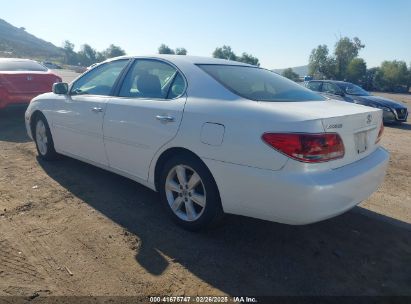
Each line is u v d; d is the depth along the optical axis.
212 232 3.46
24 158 5.59
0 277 2.71
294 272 2.92
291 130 2.72
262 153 2.80
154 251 3.12
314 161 2.72
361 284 2.83
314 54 78.62
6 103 7.98
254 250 3.21
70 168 5.15
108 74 4.36
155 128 3.51
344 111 3.09
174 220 3.57
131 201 4.12
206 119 3.13
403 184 5.25
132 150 3.82
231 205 3.06
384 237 3.57
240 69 3.86
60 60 123.56
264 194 2.83
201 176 3.22
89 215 3.74
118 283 2.70
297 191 2.69
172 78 3.65
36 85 8.34
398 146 8.28
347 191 2.87
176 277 2.79
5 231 3.35
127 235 3.37
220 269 2.91
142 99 3.77
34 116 5.45
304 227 3.66
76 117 4.49
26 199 4.06
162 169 3.64
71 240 3.24
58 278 2.72
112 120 3.97
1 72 8.01
